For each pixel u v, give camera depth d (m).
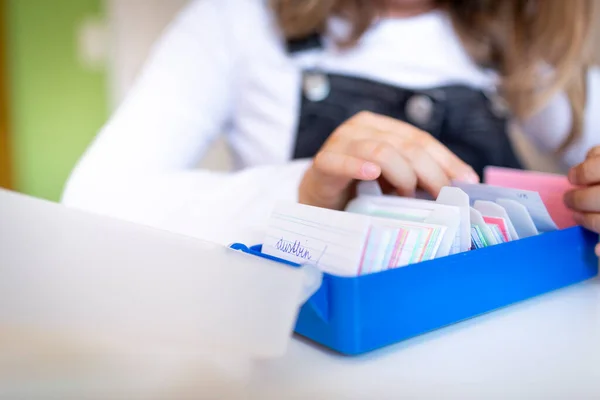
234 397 0.26
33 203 0.39
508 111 0.98
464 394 0.27
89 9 2.33
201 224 0.53
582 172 0.48
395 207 0.43
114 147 0.82
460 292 0.37
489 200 0.47
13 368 0.26
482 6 0.97
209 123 1.00
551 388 0.28
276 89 0.95
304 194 0.55
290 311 0.28
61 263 0.34
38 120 2.35
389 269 0.33
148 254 0.33
